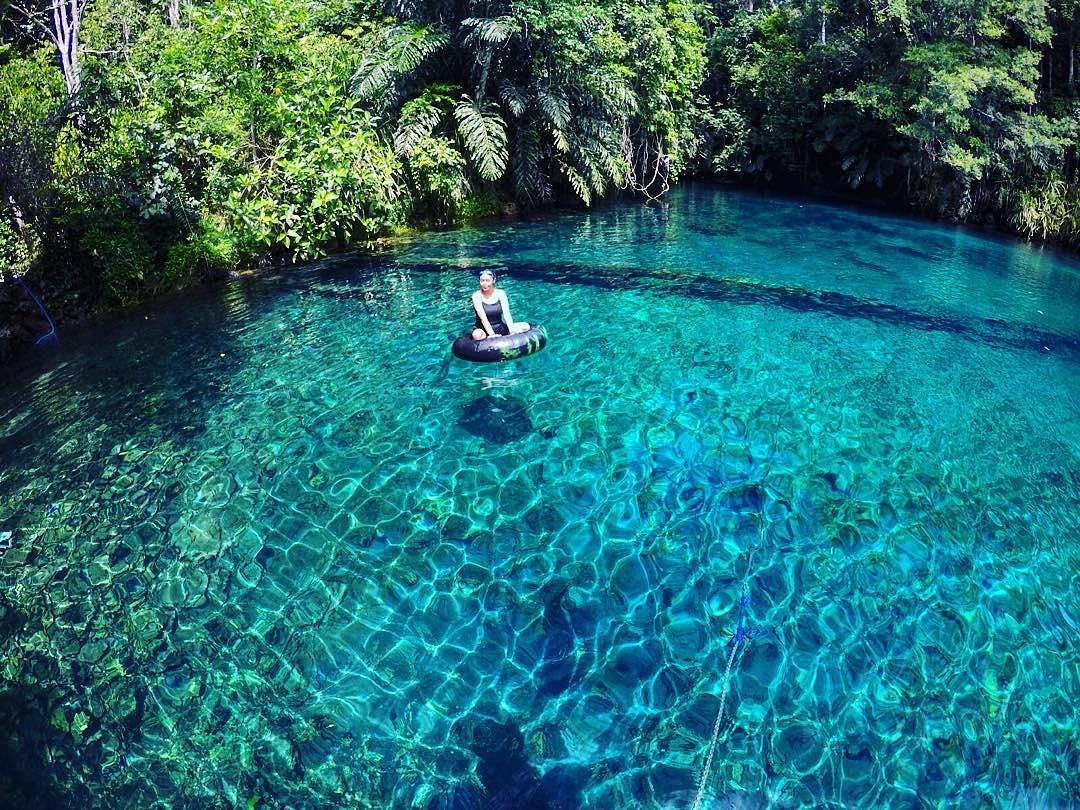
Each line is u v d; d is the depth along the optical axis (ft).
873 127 51.13
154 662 12.14
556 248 38.73
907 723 10.93
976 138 42.88
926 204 48.78
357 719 11.05
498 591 13.62
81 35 41.37
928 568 14.01
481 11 40.86
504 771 10.22
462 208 44.55
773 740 10.66
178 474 17.63
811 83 55.72
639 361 23.48
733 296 30.22
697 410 20.18
